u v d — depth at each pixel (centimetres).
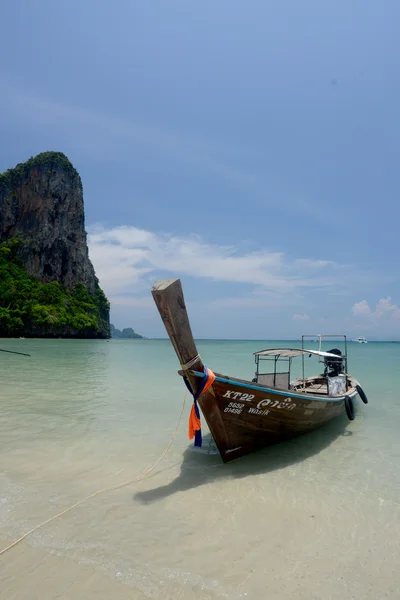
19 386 1373
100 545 394
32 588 327
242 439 645
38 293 8831
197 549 391
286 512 475
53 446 704
